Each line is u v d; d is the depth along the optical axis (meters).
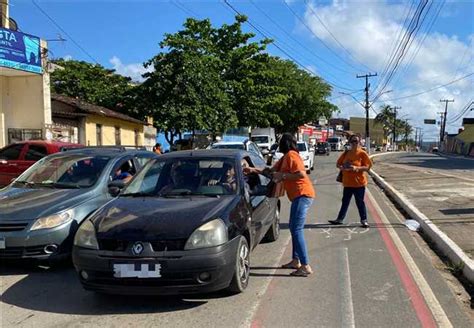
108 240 5.01
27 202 6.72
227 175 6.29
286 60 49.81
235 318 4.84
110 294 5.43
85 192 7.07
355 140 9.62
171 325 4.68
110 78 35.06
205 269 4.91
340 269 6.58
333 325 4.67
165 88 25.00
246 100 31.42
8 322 4.80
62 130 21.52
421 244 8.22
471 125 72.25
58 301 5.38
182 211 5.35
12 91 18.41
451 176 20.94
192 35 31.66
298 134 60.78
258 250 7.60
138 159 8.55
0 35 15.98
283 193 6.39
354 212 11.70
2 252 6.21
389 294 5.57
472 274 6.12
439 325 4.69
